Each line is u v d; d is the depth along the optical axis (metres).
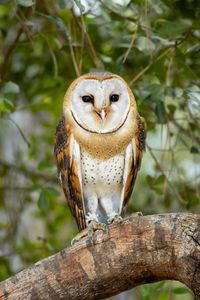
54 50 12.43
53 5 12.45
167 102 12.36
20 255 12.08
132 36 9.76
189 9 10.45
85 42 10.90
